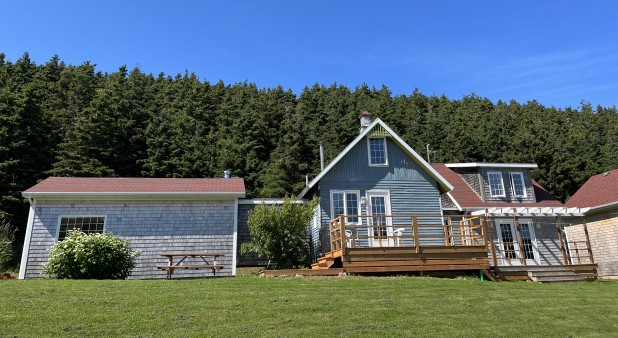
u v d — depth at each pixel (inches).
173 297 354.3
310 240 738.2
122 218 613.3
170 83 2856.8
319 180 690.2
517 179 885.2
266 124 2183.8
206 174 1641.2
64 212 604.1
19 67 1930.4
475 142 1987.0
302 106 2679.6
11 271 693.3
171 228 619.8
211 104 2588.6
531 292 444.1
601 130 2380.7
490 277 568.4
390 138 733.9
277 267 597.9
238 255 738.8
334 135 2114.9
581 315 354.6
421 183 722.2
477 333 289.6
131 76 2490.2
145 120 1841.8
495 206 816.3
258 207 636.7
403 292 403.5
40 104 1482.5
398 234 685.9
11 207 1077.1
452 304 365.7
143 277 593.9
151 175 1502.2
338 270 523.8
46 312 299.3
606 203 768.3
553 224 823.1
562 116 2645.2
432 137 2203.5
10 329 261.0
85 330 265.9
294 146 1889.8
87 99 1958.7
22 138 1235.9
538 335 294.2
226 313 310.8
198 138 1881.2
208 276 606.9
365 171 709.9
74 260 492.7
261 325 285.4
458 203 799.7
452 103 3120.1
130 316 296.8
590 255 656.4
